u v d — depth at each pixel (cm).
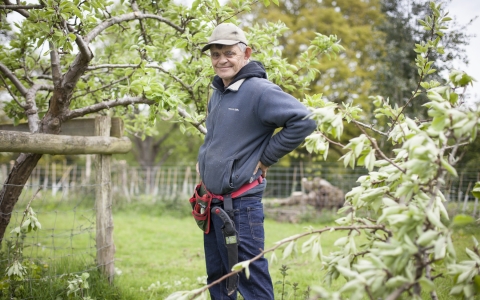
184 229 844
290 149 233
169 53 408
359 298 149
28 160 320
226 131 246
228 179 240
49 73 433
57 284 337
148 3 387
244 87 246
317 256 182
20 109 404
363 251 191
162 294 386
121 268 512
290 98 235
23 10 298
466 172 889
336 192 1034
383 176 203
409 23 855
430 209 162
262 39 365
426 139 162
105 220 378
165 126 2544
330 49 377
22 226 298
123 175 1210
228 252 236
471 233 604
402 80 844
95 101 449
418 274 157
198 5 352
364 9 1962
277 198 1222
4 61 362
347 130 1664
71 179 1427
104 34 430
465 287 168
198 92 382
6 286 298
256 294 243
